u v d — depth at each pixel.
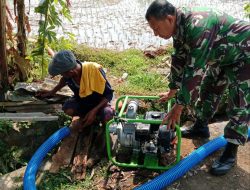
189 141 1.96
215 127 2.09
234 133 1.57
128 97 1.93
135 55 2.98
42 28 2.30
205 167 1.77
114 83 2.62
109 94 1.96
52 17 2.29
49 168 1.83
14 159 1.98
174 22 1.38
